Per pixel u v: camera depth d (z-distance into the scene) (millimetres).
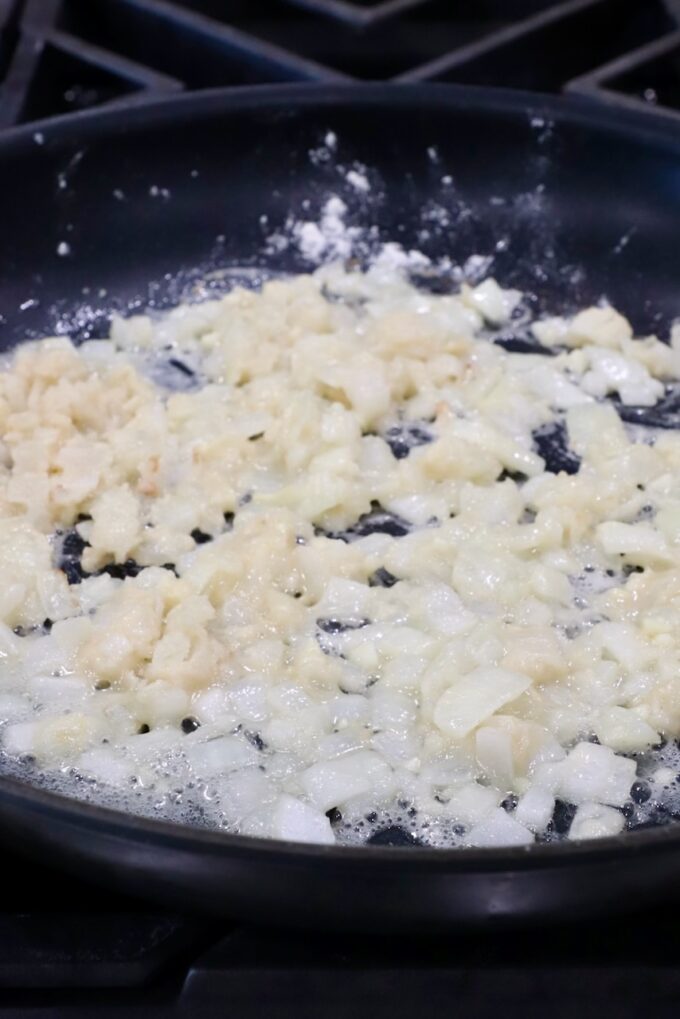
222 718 604
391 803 585
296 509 662
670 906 569
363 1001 562
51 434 670
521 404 698
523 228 757
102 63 793
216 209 758
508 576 637
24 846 553
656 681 608
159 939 560
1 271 733
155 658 609
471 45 799
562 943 562
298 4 801
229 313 729
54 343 715
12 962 556
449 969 558
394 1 801
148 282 751
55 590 636
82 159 736
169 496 662
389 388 691
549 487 659
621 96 765
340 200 764
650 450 676
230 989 560
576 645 618
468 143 755
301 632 629
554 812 586
